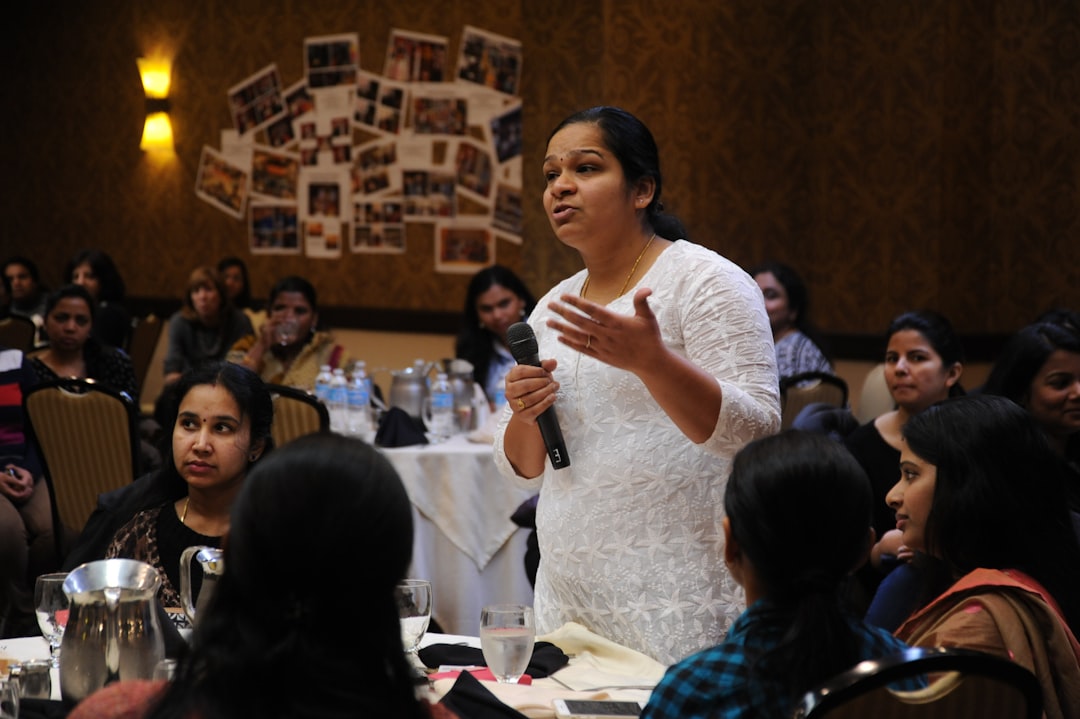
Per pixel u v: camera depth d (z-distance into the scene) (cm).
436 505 450
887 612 238
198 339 776
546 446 221
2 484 458
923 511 209
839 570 153
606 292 230
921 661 135
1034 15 645
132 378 586
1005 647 187
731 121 689
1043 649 189
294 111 858
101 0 940
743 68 687
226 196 893
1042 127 645
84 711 139
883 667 134
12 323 746
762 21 684
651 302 222
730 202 693
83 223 964
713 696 152
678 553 214
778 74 684
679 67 688
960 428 203
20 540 434
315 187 853
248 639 123
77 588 176
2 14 980
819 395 505
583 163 222
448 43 796
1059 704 192
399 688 127
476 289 514
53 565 469
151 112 914
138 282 940
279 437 437
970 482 200
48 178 977
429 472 450
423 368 532
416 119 811
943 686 141
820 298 684
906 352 374
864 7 664
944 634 190
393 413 470
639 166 222
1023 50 647
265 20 866
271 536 122
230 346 767
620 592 216
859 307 673
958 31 645
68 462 471
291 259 868
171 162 917
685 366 198
